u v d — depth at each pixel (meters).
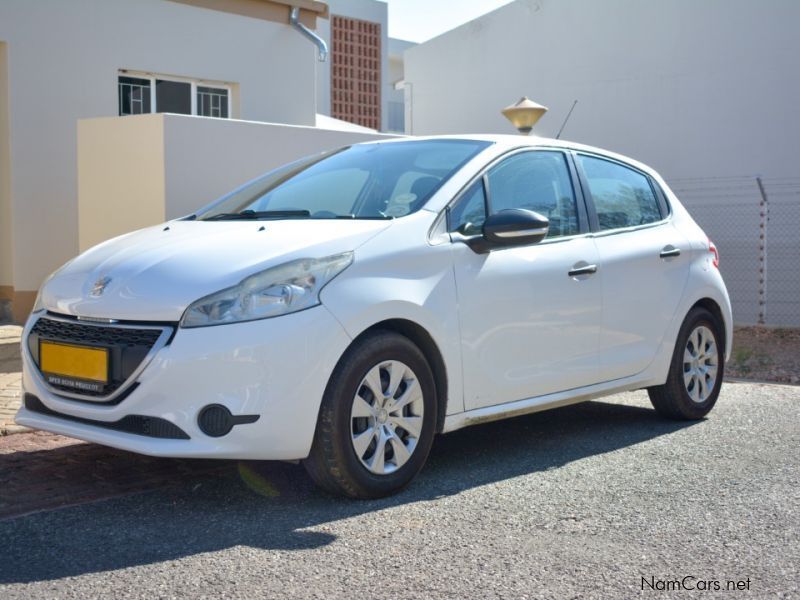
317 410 4.02
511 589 3.29
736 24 15.02
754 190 14.90
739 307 14.91
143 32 11.21
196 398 3.86
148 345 3.94
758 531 3.96
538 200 5.28
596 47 16.95
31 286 10.36
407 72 20.62
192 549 3.63
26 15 10.16
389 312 4.26
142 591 3.21
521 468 4.97
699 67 15.52
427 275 4.49
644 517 4.13
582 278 5.29
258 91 12.52
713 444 5.59
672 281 5.98
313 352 3.98
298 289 4.02
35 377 4.34
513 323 4.87
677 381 6.06
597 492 4.51
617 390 5.61
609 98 16.80
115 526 3.90
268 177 5.76
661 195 6.30
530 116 12.55
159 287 4.02
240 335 3.88
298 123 13.04
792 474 4.89
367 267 4.26
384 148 5.51
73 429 4.14
